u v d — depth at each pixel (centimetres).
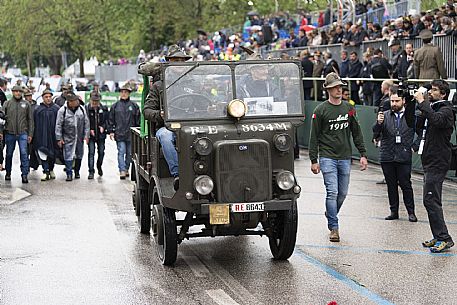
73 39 11588
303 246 1945
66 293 1545
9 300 1499
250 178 1636
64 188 3011
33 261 1812
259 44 6259
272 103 1748
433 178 1867
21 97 3200
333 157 1975
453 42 3422
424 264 1756
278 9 7894
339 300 1476
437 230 1886
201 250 1922
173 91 1714
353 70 3866
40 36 11950
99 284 1609
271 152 1681
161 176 1784
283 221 1747
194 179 1636
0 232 2147
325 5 6944
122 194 2845
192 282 1620
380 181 3086
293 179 1656
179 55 1877
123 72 8988
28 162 3203
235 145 1631
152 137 1853
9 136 3195
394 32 3981
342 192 2011
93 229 2188
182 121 1697
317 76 4247
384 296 1502
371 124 3638
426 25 3709
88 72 12925
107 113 3338
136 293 1541
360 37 4316
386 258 1814
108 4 11094
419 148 1892
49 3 11806
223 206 1620
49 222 2292
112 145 4966
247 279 1639
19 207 2558
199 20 9931
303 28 5525
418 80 2948
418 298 1489
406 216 2352
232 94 1736
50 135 3256
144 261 1809
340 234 2091
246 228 1681
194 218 1736
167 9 10106
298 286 1578
